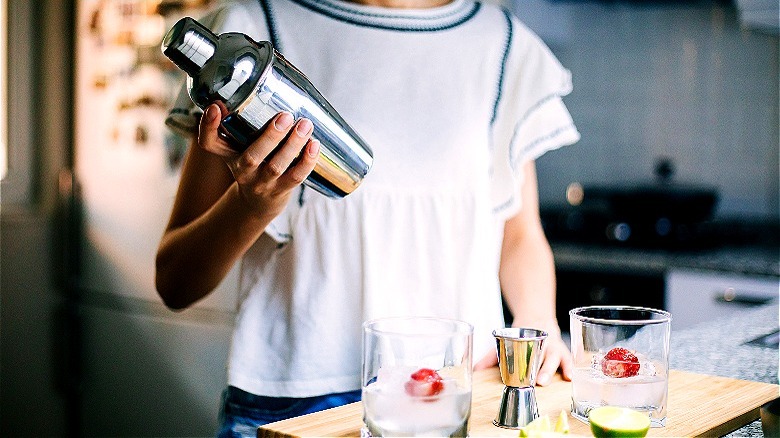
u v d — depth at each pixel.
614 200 3.38
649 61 3.51
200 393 2.73
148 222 2.82
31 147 3.14
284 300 1.25
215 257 1.15
